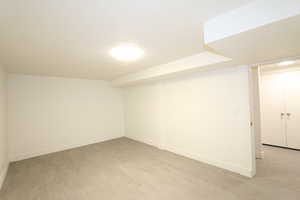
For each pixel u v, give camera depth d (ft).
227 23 4.43
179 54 8.27
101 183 7.93
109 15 4.36
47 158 11.82
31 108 12.39
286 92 12.46
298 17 3.40
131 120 17.44
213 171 8.86
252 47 5.48
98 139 16.29
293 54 6.38
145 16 4.47
